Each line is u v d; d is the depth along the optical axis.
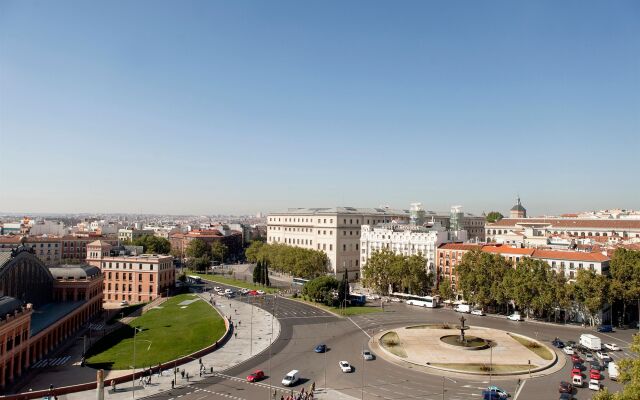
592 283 153.88
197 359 119.56
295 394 94.31
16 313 108.62
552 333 148.00
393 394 95.81
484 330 150.38
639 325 146.12
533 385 101.56
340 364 112.19
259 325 156.88
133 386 99.75
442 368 110.88
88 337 151.00
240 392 96.12
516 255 190.25
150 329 154.50
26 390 99.44
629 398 63.81
